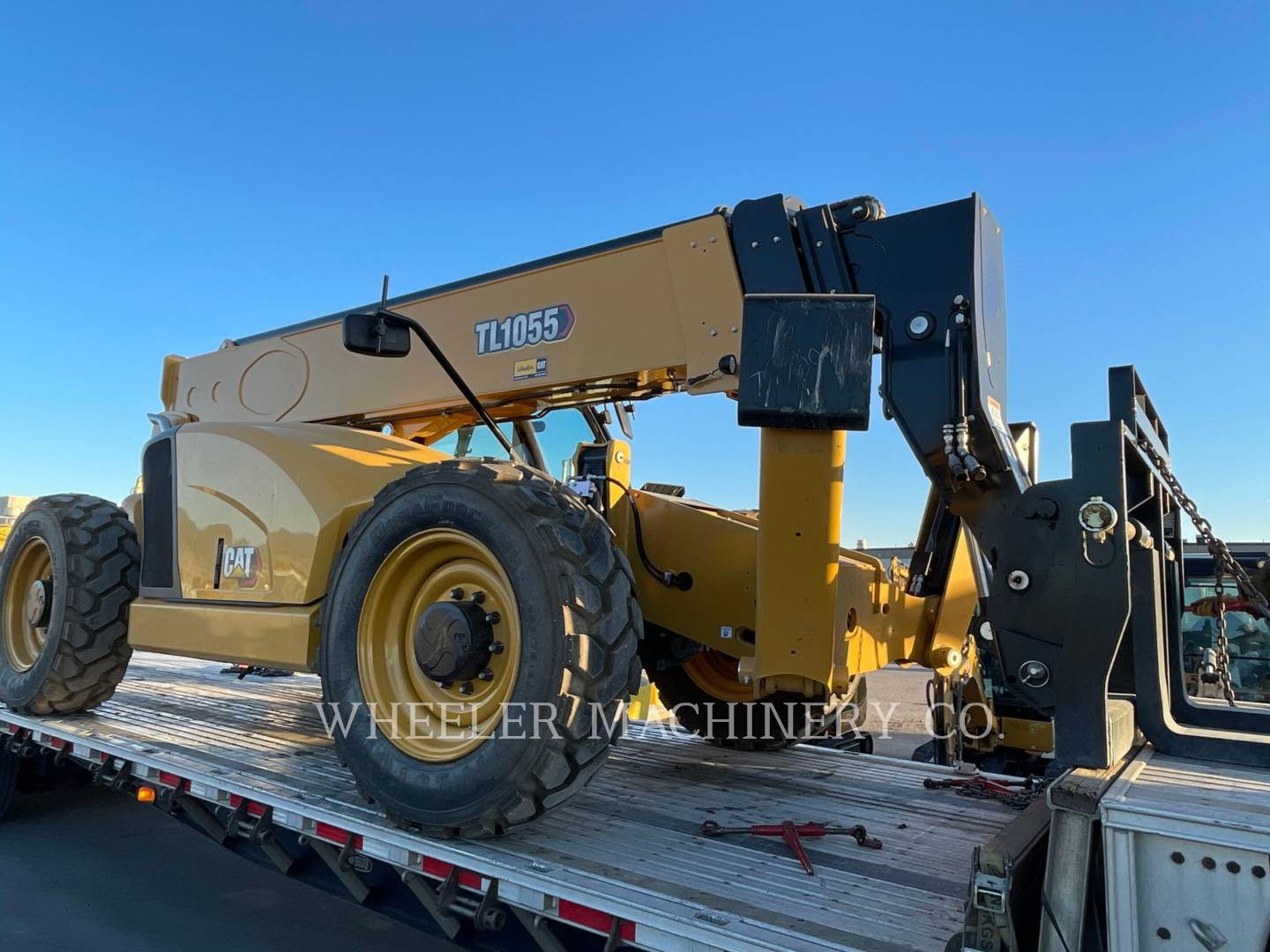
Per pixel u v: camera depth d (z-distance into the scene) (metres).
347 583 2.70
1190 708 2.54
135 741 3.73
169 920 3.84
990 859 1.63
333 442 3.35
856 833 2.47
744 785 3.19
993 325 2.56
